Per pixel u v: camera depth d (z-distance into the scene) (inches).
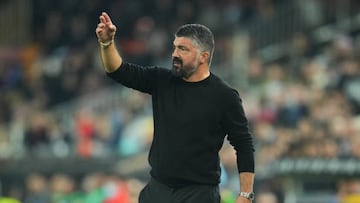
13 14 2989.7
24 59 2775.6
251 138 799.1
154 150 797.9
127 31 2768.2
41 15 2942.9
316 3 2450.8
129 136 2060.8
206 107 788.6
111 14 2829.7
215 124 791.1
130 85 806.5
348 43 2220.7
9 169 1790.1
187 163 787.4
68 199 1542.8
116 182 1464.1
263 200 1342.3
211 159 794.2
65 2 2920.8
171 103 793.6
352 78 2064.5
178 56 785.6
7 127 2391.7
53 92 2578.7
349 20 2416.3
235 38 2413.9
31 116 2303.2
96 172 1734.7
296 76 2198.6
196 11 2741.1
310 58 2303.2
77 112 2385.6
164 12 2758.4
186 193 788.6
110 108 2378.2
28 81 2691.9
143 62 2647.6
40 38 2901.1
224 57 2396.7
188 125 786.8
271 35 2436.0
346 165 1344.7
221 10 2669.8
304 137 1610.5
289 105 1921.8
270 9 2588.6
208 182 792.3
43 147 2172.7
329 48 2297.0
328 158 1406.3
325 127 1697.8
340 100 1889.8
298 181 1381.6
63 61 2677.2
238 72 2295.8
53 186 1573.6
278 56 2388.0
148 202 795.4
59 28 2864.2
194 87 792.9
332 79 2068.2
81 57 2655.0
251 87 2209.6
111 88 2492.6
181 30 789.9
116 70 800.9
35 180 1600.6
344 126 1684.3
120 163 1780.3
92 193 1457.9
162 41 2672.2
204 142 789.2
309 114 1878.7
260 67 2239.2
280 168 1387.8
